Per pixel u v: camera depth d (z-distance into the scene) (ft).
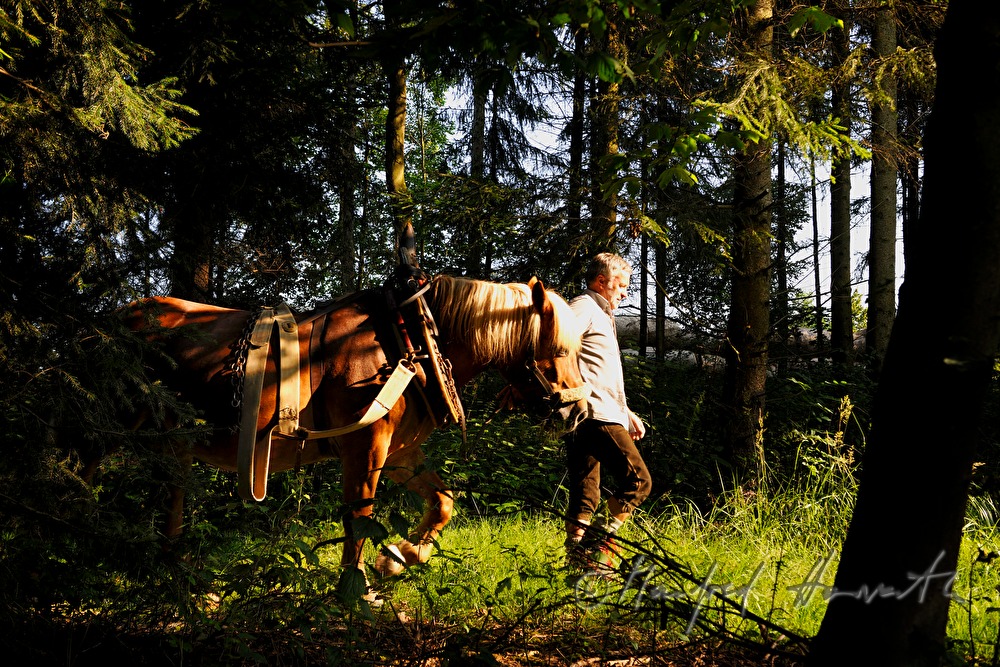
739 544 14.92
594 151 25.17
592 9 8.67
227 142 22.04
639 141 22.48
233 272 25.77
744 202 20.35
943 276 6.59
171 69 20.18
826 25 10.45
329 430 11.47
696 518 16.79
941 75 6.76
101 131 11.57
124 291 11.02
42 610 9.48
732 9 10.43
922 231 6.81
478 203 25.85
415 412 12.05
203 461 12.82
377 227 40.11
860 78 19.53
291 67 22.86
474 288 12.37
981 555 10.24
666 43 10.44
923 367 6.64
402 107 28.37
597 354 14.44
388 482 13.62
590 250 24.52
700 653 9.93
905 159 21.70
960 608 10.93
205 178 21.20
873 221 29.96
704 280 29.12
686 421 22.30
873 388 25.58
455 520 17.87
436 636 10.74
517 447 22.52
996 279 6.50
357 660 9.62
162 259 11.93
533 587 12.03
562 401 12.62
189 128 12.87
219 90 21.75
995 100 6.43
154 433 10.43
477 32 8.41
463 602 11.92
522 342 12.44
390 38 8.63
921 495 6.64
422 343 11.98
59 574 9.45
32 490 9.47
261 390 11.58
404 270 12.43
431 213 26.50
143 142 11.96
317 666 9.75
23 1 10.80
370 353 11.79
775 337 29.68
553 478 21.27
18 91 11.12
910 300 6.83
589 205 25.23
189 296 19.98
